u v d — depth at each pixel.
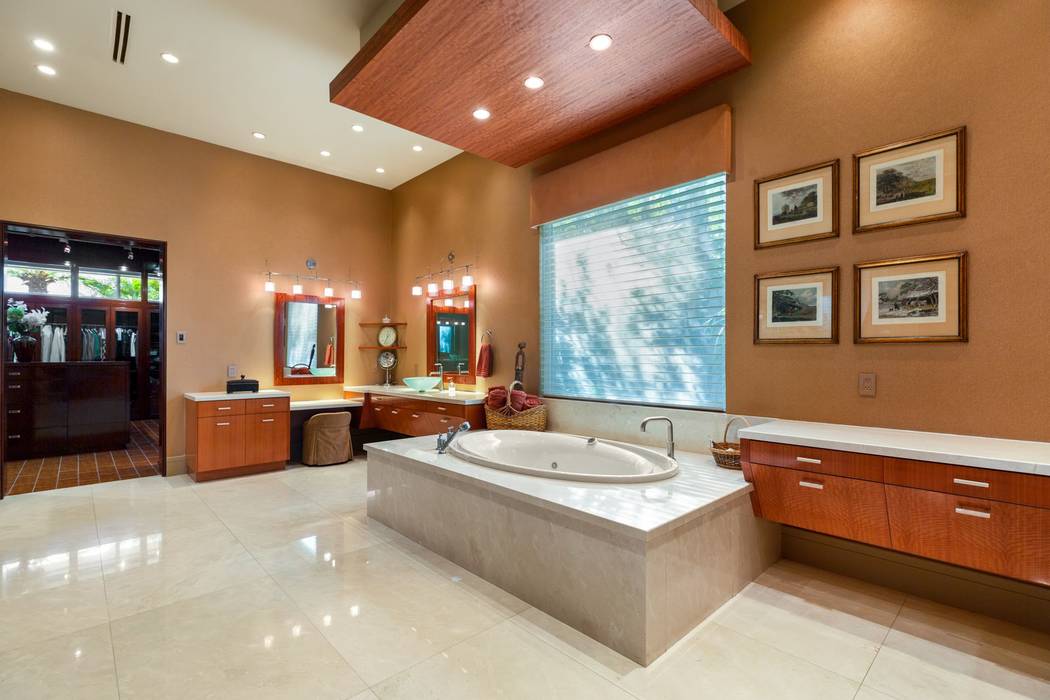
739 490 2.31
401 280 6.03
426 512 2.87
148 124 4.48
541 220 4.11
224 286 4.94
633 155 3.41
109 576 2.49
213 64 3.57
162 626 2.03
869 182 2.49
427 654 1.84
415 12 2.41
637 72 2.92
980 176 2.19
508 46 2.65
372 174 5.73
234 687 1.65
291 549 2.84
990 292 2.16
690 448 3.17
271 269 5.25
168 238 4.61
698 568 2.04
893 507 1.97
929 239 2.32
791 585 2.42
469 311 4.98
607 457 3.08
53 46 3.35
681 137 3.15
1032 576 1.67
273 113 4.28
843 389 2.58
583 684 1.67
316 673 1.72
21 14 3.02
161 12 3.03
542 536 2.15
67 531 3.13
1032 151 2.07
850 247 2.56
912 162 2.36
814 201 2.67
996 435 2.15
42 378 5.57
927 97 2.32
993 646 1.90
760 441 2.35
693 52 2.73
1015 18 2.11
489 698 1.60
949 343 2.27
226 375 4.94
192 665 1.77
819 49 2.66
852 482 2.07
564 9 2.36
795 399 2.76
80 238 4.30
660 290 3.43
